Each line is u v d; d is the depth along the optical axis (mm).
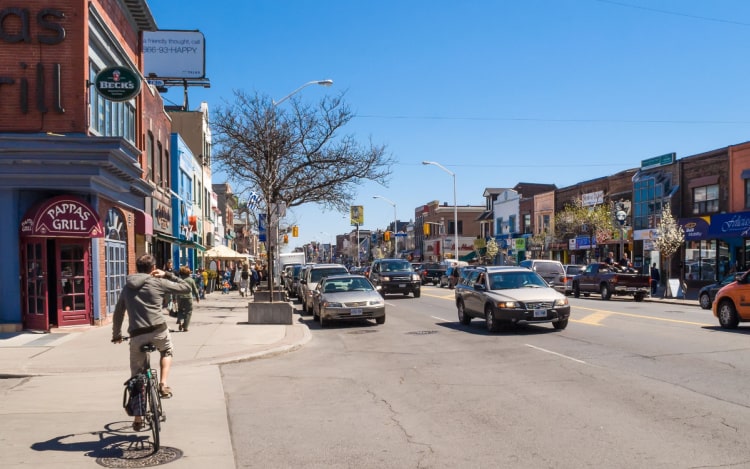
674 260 39250
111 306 19094
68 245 17000
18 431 7340
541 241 53594
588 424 7406
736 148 34344
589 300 30594
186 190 37156
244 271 38156
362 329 18688
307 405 8805
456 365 11852
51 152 15734
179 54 45844
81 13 16781
